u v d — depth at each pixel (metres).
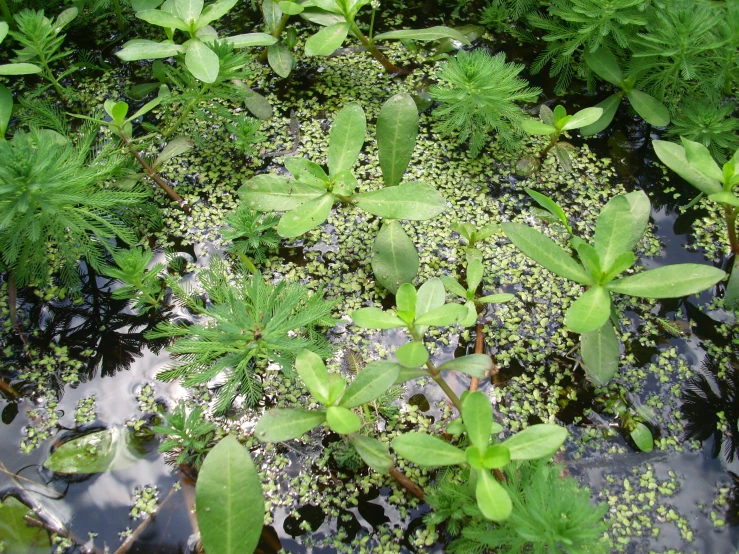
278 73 0.46
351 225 0.41
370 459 0.29
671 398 0.35
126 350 0.36
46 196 0.33
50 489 0.32
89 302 0.38
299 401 0.35
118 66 0.49
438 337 0.37
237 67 0.40
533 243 0.33
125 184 0.40
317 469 0.33
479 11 0.52
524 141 0.45
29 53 0.43
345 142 0.37
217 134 0.45
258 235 0.38
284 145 0.45
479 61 0.40
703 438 0.34
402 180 0.43
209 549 0.27
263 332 0.32
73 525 0.31
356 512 0.32
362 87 0.48
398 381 0.30
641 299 0.38
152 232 0.41
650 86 0.45
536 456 0.27
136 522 0.31
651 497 0.32
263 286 0.34
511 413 0.35
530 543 0.29
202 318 0.37
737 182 0.35
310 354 0.30
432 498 0.30
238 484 0.27
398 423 0.34
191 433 0.32
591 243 0.40
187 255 0.40
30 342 0.37
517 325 0.38
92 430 0.34
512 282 0.39
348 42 0.50
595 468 0.33
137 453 0.33
